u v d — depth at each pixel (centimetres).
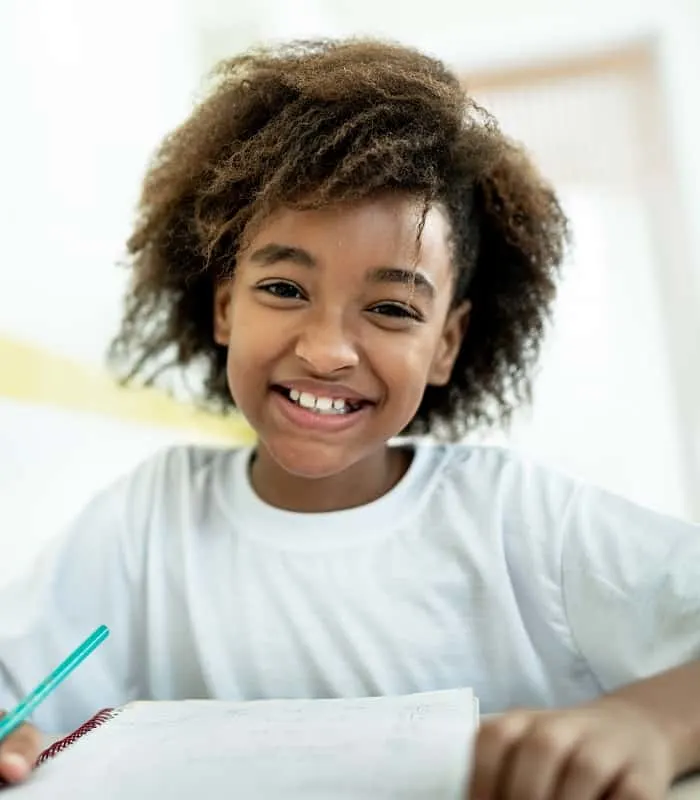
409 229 51
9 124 73
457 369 74
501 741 31
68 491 76
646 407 156
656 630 48
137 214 78
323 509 60
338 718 37
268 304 52
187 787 30
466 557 56
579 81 170
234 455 66
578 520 55
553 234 74
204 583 58
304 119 54
